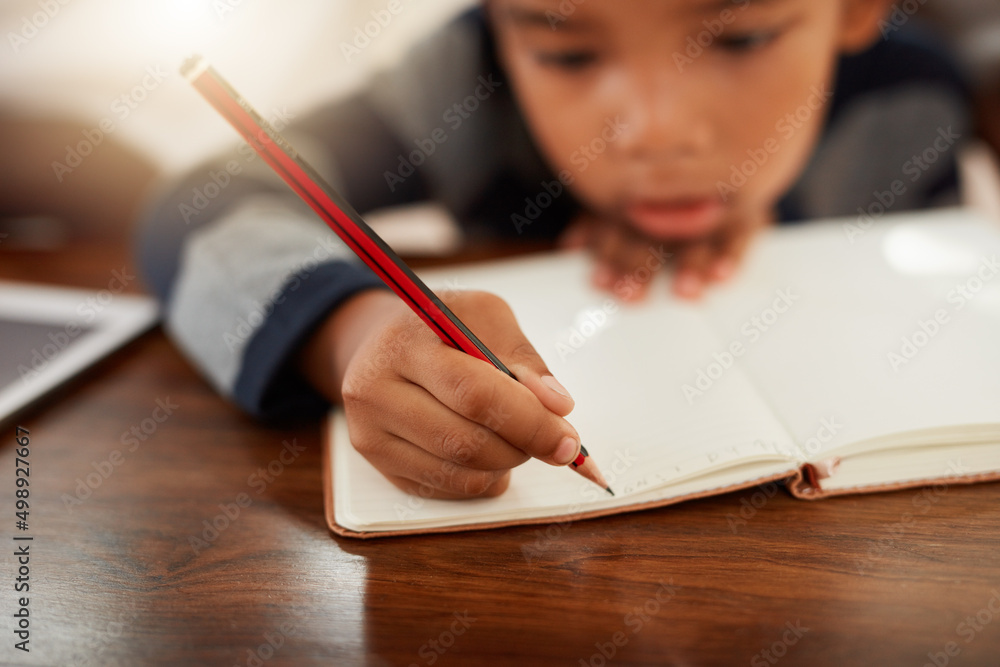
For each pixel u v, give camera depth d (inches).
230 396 19.5
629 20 27.6
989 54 42.0
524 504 15.0
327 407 20.3
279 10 45.5
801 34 28.3
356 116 35.3
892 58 38.6
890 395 17.1
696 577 13.4
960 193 42.4
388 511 15.0
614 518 15.2
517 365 14.5
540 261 27.7
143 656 11.8
